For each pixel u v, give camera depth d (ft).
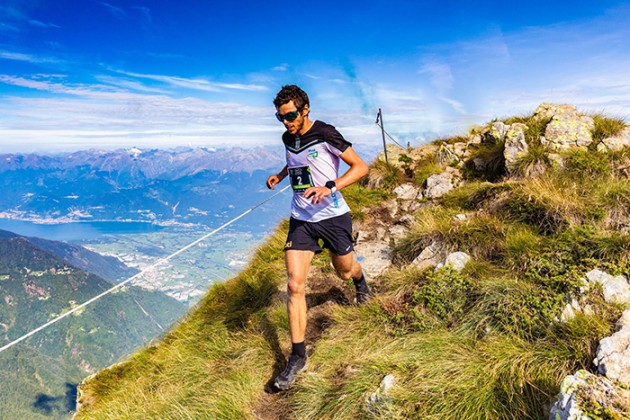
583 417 6.67
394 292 15.05
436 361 10.68
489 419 8.69
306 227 12.26
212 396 12.55
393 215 26.43
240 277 23.02
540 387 8.94
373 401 9.99
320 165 11.48
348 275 13.82
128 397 15.10
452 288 13.57
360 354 12.37
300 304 12.19
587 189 18.84
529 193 18.74
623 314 10.00
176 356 16.57
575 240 14.20
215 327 17.58
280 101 10.86
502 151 26.84
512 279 13.62
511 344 10.53
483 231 17.43
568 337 9.98
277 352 14.14
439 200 25.84
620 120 26.73
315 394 11.18
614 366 8.27
